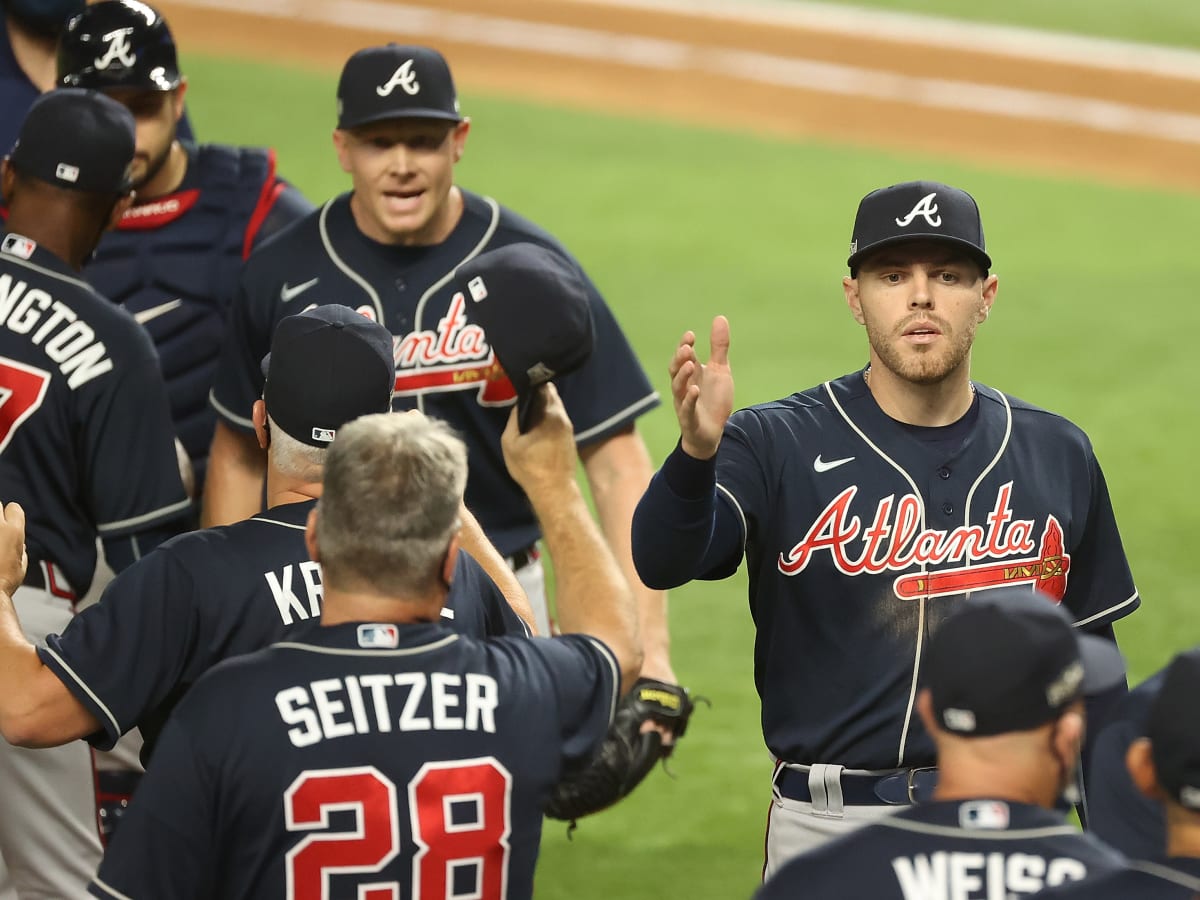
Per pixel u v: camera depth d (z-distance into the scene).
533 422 12.75
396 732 11.02
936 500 14.73
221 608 12.45
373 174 17.97
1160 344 47.38
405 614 11.41
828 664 14.74
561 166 65.38
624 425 19.00
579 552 12.52
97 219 16.72
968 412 15.11
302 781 10.84
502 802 11.16
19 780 16.12
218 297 21.17
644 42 88.81
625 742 16.62
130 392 16.27
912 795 14.49
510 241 18.78
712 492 13.58
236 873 11.02
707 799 23.70
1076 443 15.18
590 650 11.92
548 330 12.51
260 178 21.55
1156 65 84.94
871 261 14.63
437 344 18.38
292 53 84.06
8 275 16.20
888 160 69.94
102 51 19.69
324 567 11.40
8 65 22.73
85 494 16.41
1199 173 70.62
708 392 13.15
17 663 12.28
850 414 15.05
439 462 11.32
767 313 49.25
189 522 19.12
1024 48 87.62
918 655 14.56
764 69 84.56
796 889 10.20
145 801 10.91
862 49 87.81
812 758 14.83
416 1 94.06
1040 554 14.80
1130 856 13.22
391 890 10.91
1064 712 10.25
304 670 11.13
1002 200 64.38
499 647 11.66
